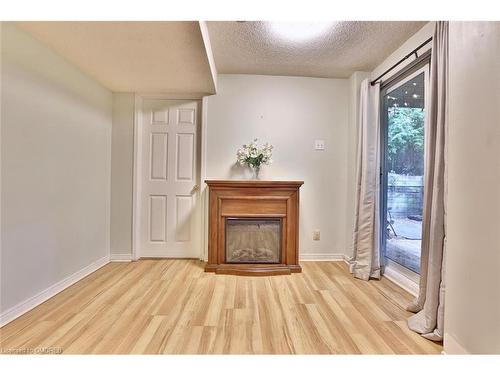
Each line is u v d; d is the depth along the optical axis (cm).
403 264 281
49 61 237
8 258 199
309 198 361
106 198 341
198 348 170
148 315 211
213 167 352
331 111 361
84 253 295
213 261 317
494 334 131
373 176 300
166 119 358
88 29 205
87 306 225
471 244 145
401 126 284
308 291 262
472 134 145
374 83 309
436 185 190
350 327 198
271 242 328
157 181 360
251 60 310
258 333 188
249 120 354
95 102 312
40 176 230
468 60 148
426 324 189
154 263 342
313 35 255
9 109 199
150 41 222
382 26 239
